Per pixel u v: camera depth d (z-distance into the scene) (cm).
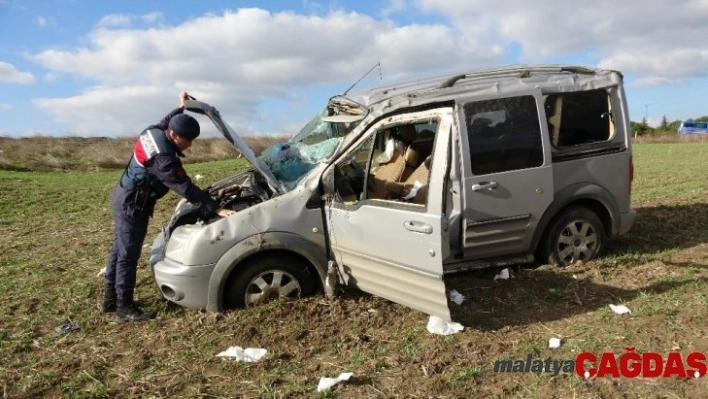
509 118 547
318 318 485
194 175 1706
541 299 514
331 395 370
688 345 409
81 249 807
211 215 529
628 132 610
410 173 591
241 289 503
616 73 607
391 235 444
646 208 911
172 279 493
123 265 499
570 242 596
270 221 493
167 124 527
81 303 558
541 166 555
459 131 529
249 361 419
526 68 608
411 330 458
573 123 587
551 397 355
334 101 645
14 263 738
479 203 537
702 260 608
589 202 605
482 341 434
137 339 469
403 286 453
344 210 484
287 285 512
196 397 376
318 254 504
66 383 402
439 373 391
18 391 395
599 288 530
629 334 432
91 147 2445
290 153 582
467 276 581
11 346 463
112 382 402
